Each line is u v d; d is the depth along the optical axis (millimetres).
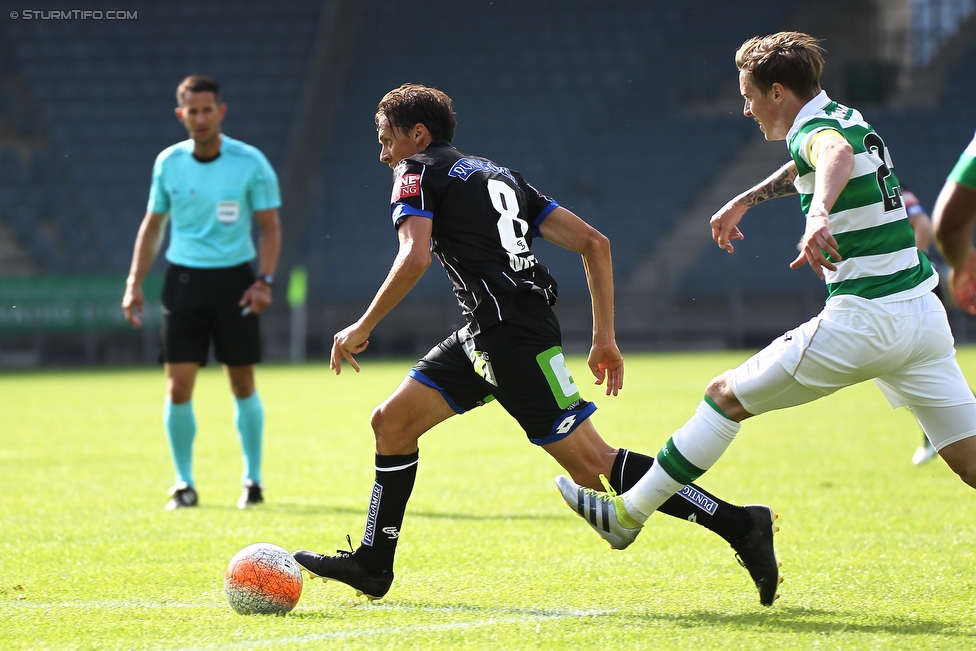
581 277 92062
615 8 114500
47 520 21203
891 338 12500
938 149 102438
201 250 23641
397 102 14156
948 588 14406
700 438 13000
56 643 11945
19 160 99812
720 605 13680
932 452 27094
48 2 111188
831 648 11391
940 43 112500
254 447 23547
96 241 93875
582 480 13961
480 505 22688
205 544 18469
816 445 31734
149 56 108562
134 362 87312
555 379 13539
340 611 13516
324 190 101250
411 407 13984
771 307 90062
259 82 105500
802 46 13305
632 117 106500
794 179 14547
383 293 13086
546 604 13820
